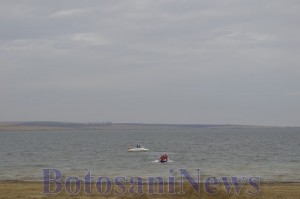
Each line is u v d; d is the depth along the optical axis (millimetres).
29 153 81000
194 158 64312
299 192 25828
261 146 102062
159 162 55938
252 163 54625
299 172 42875
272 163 54688
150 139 159625
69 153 80000
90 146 109438
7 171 44938
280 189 27250
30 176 39812
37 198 23469
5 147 106375
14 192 25891
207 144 115125
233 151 83125
